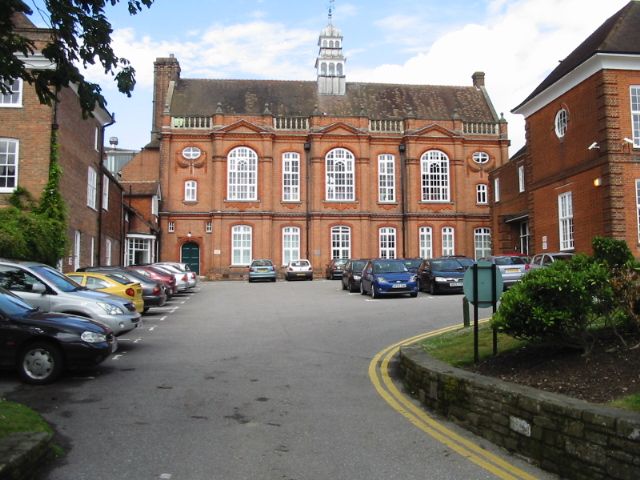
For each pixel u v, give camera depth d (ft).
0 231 62.95
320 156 152.87
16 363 30.55
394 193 156.66
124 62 25.14
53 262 72.18
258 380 31.30
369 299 78.89
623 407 17.69
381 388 29.55
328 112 161.07
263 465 18.58
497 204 122.52
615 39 74.38
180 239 149.07
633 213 71.82
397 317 57.16
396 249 155.12
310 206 152.05
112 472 17.87
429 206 155.84
